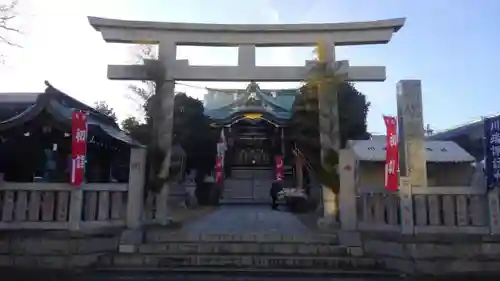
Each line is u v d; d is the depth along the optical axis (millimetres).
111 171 16375
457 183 20156
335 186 13141
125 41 13945
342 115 22359
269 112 32250
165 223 12938
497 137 9922
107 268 9984
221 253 10836
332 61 13836
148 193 12734
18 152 12688
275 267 10195
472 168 19953
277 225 14430
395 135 11133
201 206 26641
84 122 10789
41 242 9953
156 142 13180
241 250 10969
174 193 23656
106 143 14820
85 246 10234
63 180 13125
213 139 30109
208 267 10141
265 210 23453
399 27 13781
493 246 9797
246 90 33562
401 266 9938
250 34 14109
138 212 11531
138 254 10570
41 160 13211
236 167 37031
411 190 10570
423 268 9664
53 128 12039
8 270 9633
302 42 14094
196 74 13797
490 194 10070
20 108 16312
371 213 11359
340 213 11797
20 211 10367
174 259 10430
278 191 25984
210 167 29766
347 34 13961
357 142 20828
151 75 13523
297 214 20125
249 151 38500
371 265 10258
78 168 10523
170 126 13484
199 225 14281
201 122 28312
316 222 15273
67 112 12914
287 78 13914
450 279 9367
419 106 11305
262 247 10977
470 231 10203
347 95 22891
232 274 9734
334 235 11352
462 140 21734
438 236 10164
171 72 13781
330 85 13758
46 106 11570
